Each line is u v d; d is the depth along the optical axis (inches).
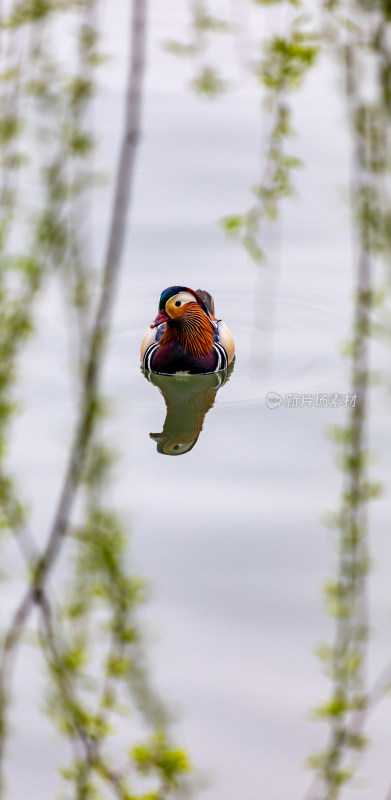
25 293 327.9
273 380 773.3
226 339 830.5
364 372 352.8
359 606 316.2
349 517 333.4
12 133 331.0
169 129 1040.2
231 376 805.2
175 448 657.6
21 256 332.2
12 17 305.7
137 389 781.3
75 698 275.6
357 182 317.4
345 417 682.2
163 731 306.5
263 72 314.0
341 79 309.9
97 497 323.3
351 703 294.4
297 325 850.1
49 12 303.3
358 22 294.2
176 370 814.5
